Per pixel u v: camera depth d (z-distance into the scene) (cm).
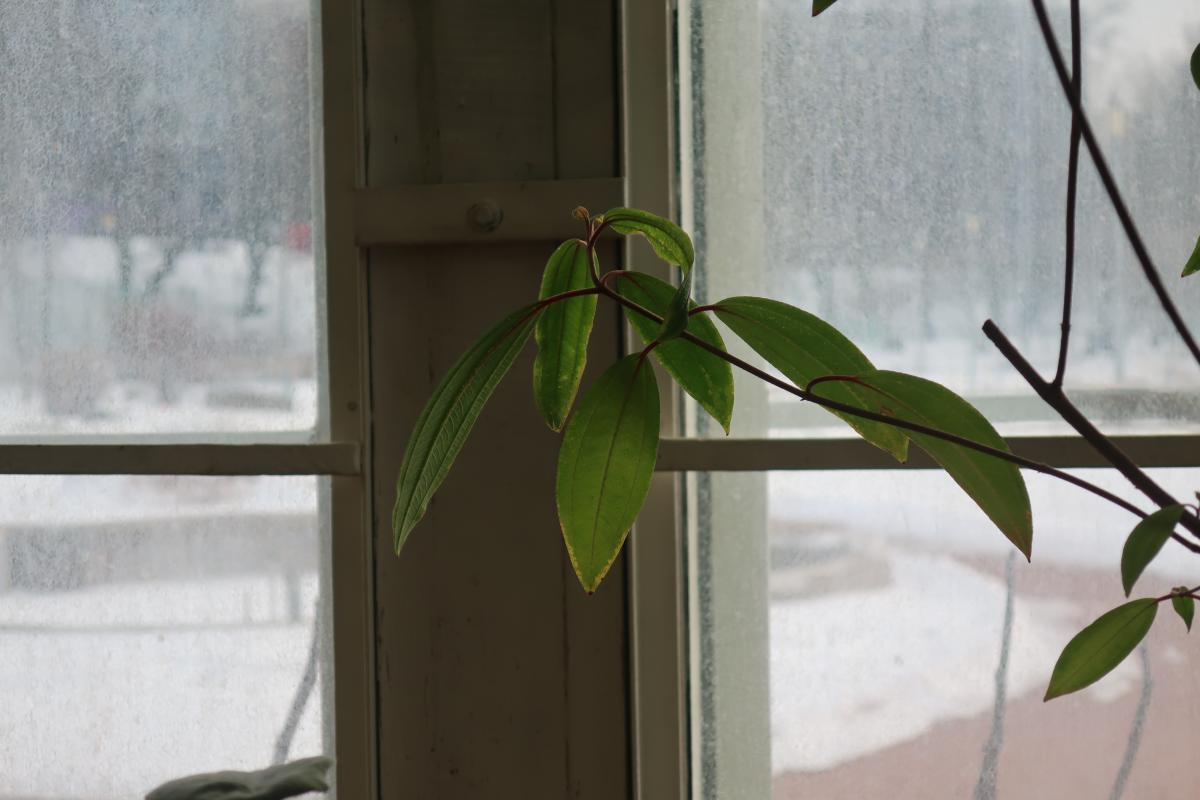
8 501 194
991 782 183
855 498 183
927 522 183
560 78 179
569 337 139
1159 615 181
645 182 181
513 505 181
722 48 184
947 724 183
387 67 181
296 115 188
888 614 183
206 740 192
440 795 183
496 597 182
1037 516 182
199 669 192
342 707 184
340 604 183
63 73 192
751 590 185
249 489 190
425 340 182
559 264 138
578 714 181
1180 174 179
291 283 189
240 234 190
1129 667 182
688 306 136
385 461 183
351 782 184
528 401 180
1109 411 181
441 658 183
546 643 181
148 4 190
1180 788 181
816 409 183
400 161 182
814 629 184
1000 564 182
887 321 183
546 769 182
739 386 184
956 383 182
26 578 194
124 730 194
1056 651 182
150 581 192
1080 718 182
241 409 190
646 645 182
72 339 193
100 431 193
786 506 184
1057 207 180
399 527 132
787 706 185
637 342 179
